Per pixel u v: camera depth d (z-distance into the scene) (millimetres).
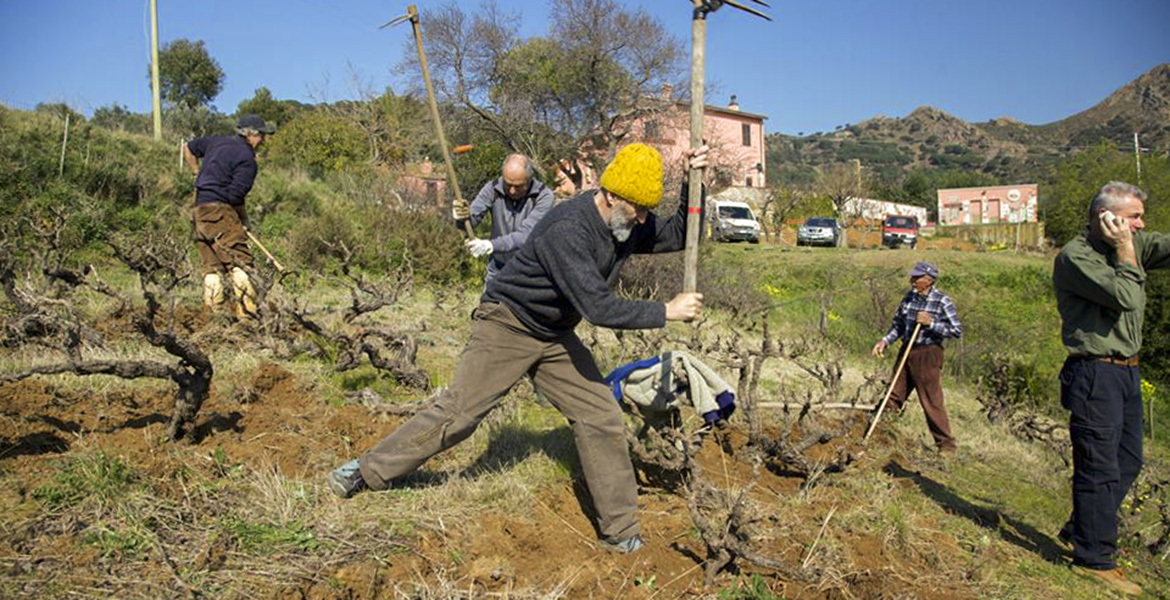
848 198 35500
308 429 4562
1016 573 4461
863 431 6867
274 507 3529
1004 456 7504
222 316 6426
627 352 7121
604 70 26062
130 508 3332
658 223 3781
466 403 3592
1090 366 4680
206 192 6844
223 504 3498
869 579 3830
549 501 4125
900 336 7328
